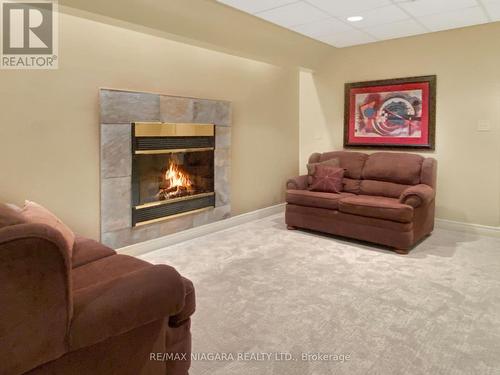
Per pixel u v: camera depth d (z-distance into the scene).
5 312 1.19
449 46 4.59
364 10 3.80
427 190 4.02
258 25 4.20
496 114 4.37
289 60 5.14
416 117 4.88
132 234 3.73
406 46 4.91
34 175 3.00
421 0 3.54
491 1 3.57
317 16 3.97
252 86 5.09
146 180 3.90
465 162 4.62
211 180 4.55
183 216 4.24
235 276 3.25
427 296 2.86
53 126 3.09
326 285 3.06
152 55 3.78
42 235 1.24
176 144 4.02
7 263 1.18
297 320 2.51
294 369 1.99
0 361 1.19
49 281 1.27
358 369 1.99
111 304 1.45
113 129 3.45
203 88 4.36
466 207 4.66
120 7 3.15
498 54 4.29
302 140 6.11
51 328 1.29
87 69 3.27
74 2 2.90
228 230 4.75
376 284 3.08
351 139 5.49
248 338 2.29
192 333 2.34
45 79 3.02
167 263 3.55
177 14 3.53
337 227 4.32
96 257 2.33
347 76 5.48
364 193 4.67
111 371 1.51
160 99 3.82
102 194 3.44
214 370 1.98
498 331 2.36
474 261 3.62
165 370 1.74
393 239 3.88
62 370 1.37
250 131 5.12
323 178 4.70
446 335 2.32
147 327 1.61
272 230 4.77
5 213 1.53
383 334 2.33
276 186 5.70
